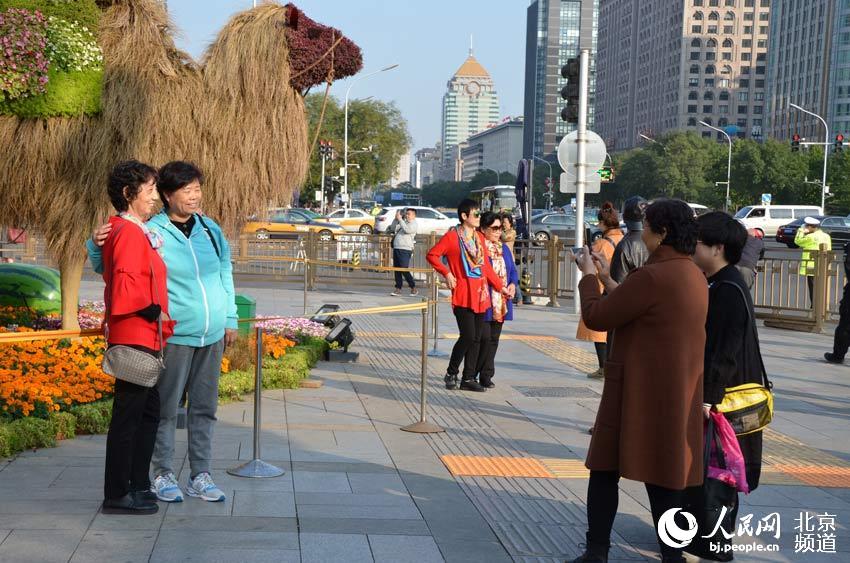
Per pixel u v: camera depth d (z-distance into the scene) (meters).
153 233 5.16
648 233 4.76
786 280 17.03
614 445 4.72
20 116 8.83
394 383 10.21
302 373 9.91
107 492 5.29
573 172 16.89
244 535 5.04
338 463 6.70
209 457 5.73
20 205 9.16
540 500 6.04
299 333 11.77
